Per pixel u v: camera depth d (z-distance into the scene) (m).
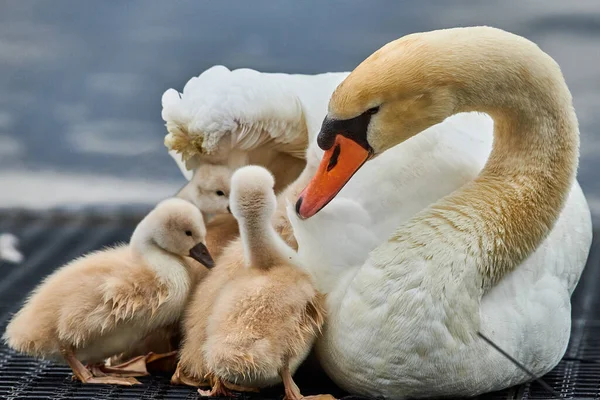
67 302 10.13
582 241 10.44
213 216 11.66
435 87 9.34
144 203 19.84
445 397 9.59
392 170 9.95
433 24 26.89
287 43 26.14
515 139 9.62
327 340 9.66
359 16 27.34
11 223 17.30
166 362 10.80
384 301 9.22
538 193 9.56
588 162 21.23
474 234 9.34
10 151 21.81
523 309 9.58
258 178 9.52
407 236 9.34
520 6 27.41
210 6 27.69
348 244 9.77
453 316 9.20
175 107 11.41
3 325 13.15
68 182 20.66
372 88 9.30
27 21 26.80
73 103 23.70
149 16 27.14
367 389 9.55
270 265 9.68
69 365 10.49
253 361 9.23
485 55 9.34
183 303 10.35
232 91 11.32
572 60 24.88
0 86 24.20
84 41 25.98
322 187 9.52
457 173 10.03
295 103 11.59
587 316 13.76
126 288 10.07
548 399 10.35
